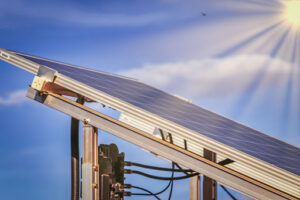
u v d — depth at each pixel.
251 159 2.80
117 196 3.87
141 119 3.04
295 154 4.10
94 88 3.19
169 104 4.27
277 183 3.37
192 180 4.48
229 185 2.90
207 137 2.89
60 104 3.38
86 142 3.36
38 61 3.77
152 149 3.10
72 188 3.65
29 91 3.43
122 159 4.03
